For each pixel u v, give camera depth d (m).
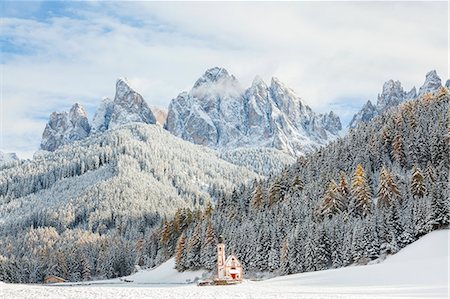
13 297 56.50
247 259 133.50
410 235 111.25
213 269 140.25
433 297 54.19
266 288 75.44
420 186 122.81
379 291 62.97
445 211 110.38
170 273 155.50
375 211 117.94
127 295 60.44
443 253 97.00
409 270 80.38
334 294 59.88
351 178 143.62
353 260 110.88
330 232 117.88
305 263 117.12
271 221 139.38
